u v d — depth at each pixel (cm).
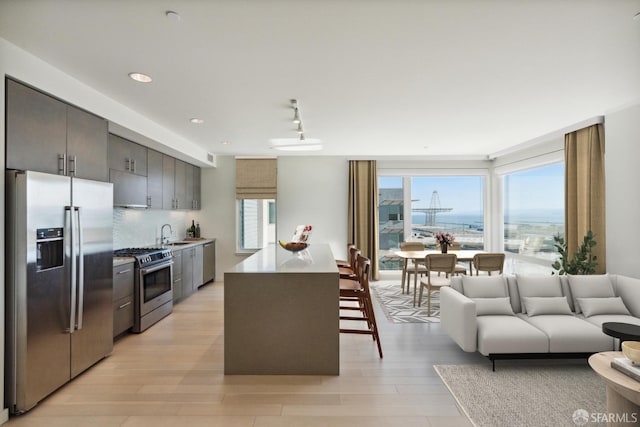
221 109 373
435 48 238
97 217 302
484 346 290
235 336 289
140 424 221
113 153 395
